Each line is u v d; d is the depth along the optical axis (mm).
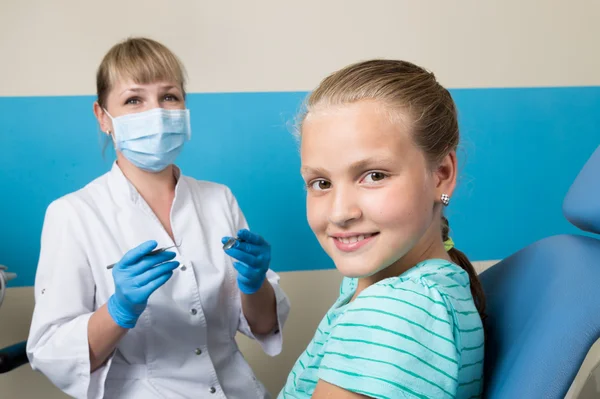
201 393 1393
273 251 2018
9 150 1858
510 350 702
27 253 1890
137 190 1488
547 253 784
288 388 844
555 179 2115
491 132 2072
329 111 703
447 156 756
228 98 1949
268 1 1944
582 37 2088
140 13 1890
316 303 2059
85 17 1865
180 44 1917
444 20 2027
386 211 673
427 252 759
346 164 680
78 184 1898
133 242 1397
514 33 2059
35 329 1280
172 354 1383
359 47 1998
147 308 1345
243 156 1972
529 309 720
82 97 1878
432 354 594
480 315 793
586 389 1130
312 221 733
